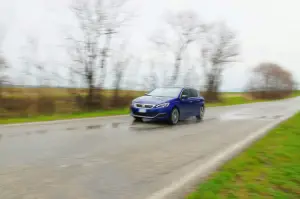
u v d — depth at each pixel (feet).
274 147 22.54
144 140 25.13
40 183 13.52
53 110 51.75
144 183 14.12
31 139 23.88
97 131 29.04
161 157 19.38
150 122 38.11
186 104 40.24
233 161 18.31
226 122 41.65
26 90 50.70
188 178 15.06
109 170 15.99
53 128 30.35
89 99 58.03
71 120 38.22
